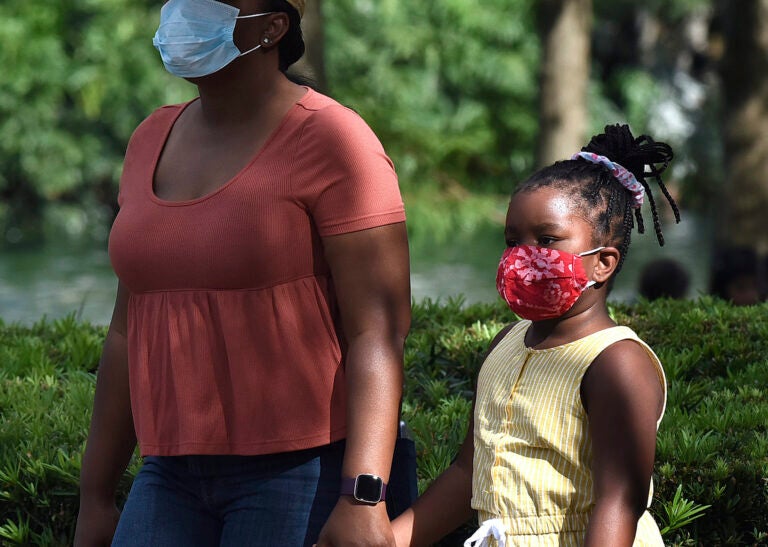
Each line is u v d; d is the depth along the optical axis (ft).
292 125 19.08
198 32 19.17
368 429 18.34
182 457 19.75
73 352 36.01
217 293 19.02
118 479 22.03
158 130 20.77
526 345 19.27
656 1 190.90
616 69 199.31
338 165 18.71
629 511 17.43
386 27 168.35
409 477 20.21
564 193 18.70
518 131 172.45
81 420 28.78
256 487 19.19
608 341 18.13
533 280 18.37
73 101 176.04
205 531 19.72
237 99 19.52
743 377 30.35
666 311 37.40
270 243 18.69
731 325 35.96
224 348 19.11
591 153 19.52
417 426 27.25
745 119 76.95
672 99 193.16
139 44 162.81
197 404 19.22
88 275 130.52
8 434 27.55
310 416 19.02
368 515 18.12
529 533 18.22
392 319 18.94
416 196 160.97
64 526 25.38
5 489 25.38
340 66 168.25
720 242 78.59
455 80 171.73
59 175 166.81
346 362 19.02
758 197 76.89
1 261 143.43
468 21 166.61
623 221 19.17
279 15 19.48
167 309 19.39
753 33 76.23
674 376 30.73
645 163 20.16
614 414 17.66
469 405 29.14
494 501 18.54
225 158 19.47
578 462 18.08
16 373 34.47
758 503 23.17
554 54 99.45
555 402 18.24
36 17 166.30
